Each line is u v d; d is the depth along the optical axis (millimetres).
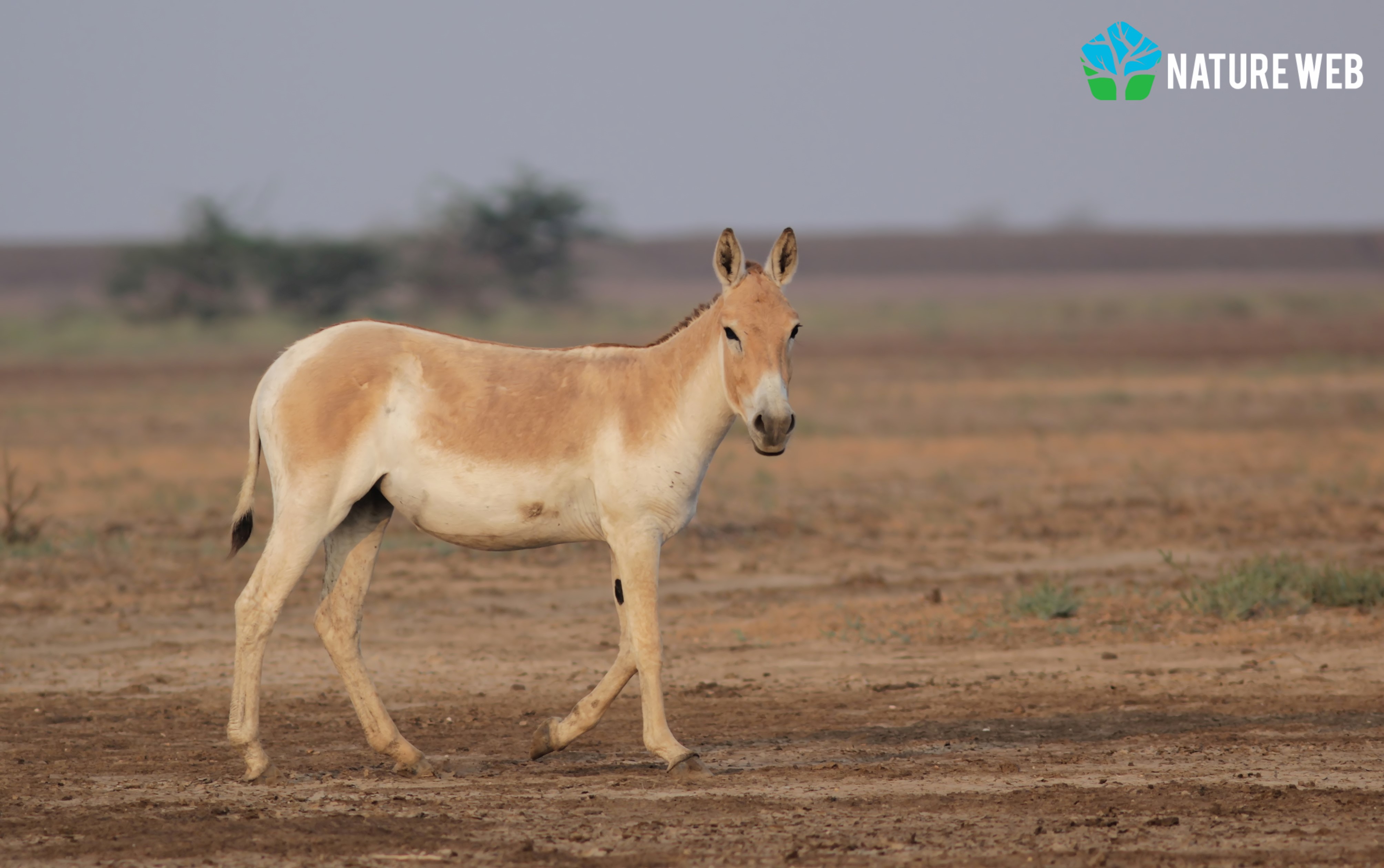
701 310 28094
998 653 42219
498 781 27484
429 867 21297
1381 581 46719
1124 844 22094
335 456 27094
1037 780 26875
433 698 37156
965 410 135500
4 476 89750
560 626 47531
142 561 59469
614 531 27797
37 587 53656
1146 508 75375
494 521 27938
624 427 27609
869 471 93812
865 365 199500
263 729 33344
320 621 28453
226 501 78438
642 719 34594
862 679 39031
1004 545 64688
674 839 22734
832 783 26891
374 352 27719
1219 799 24812
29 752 30469
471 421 27594
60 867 21203
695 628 46719
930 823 23578
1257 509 73562
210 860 21547
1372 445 102500
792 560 61188
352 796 25953
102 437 118562
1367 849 21547
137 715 34750
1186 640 42844
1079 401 141625
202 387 171250
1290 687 36438
